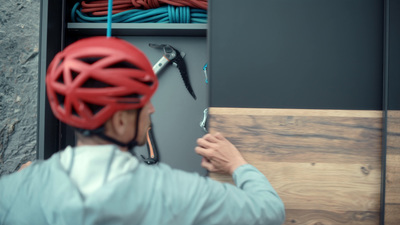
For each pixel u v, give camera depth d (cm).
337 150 82
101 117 47
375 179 82
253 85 82
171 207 49
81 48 49
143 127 54
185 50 124
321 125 82
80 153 50
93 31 119
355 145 82
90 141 52
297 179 82
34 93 123
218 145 76
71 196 46
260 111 82
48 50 101
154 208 49
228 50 81
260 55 82
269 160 82
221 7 82
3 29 120
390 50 80
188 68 124
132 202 48
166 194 50
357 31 82
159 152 126
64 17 113
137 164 52
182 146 125
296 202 82
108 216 46
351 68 82
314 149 82
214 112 82
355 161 82
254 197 57
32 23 122
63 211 45
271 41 82
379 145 82
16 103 122
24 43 122
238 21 81
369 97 82
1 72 120
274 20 82
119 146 53
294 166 82
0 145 120
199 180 54
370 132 82
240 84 82
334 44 82
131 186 48
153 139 124
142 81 51
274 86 82
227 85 82
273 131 82
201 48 124
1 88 120
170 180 52
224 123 82
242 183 65
